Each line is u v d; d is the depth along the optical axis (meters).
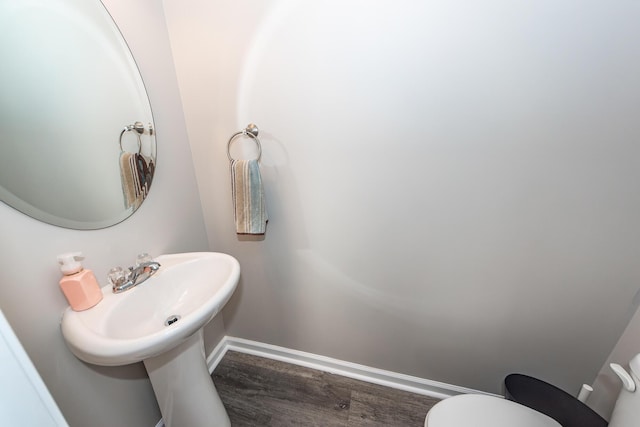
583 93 0.79
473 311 1.14
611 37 0.73
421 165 0.99
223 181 1.28
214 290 0.99
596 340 1.03
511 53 0.80
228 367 1.54
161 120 1.10
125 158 0.96
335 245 1.22
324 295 1.33
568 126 0.83
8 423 0.39
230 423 1.21
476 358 1.22
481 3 0.78
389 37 0.88
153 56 1.04
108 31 0.87
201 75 1.11
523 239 0.98
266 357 1.60
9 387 0.38
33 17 0.68
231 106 1.12
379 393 1.38
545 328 1.08
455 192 0.99
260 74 1.04
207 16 1.02
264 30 0.98
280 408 1.31
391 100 0.94
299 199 1.18
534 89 0.82
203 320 0.78
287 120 1.08
